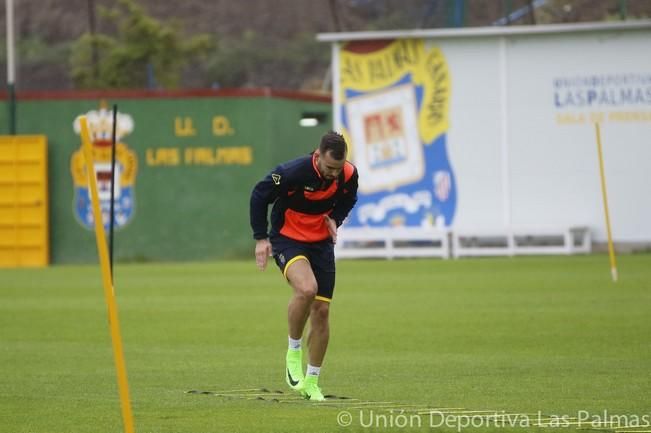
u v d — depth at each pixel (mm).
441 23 107500
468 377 37812
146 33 160500
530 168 101562
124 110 110562
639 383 36062
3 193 110250
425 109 102375
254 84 183625
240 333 52156
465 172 102250
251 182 110375
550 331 50281
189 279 85125
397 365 41094
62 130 110688
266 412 31172
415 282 77250
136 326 55188
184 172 110688
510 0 107812
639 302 61375
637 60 99875
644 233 100562
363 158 103250
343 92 103375
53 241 110875
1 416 31188
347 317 57469
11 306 65688
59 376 39188
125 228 110688
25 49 183250
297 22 197375
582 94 100750
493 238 102438
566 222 101375
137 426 29281
